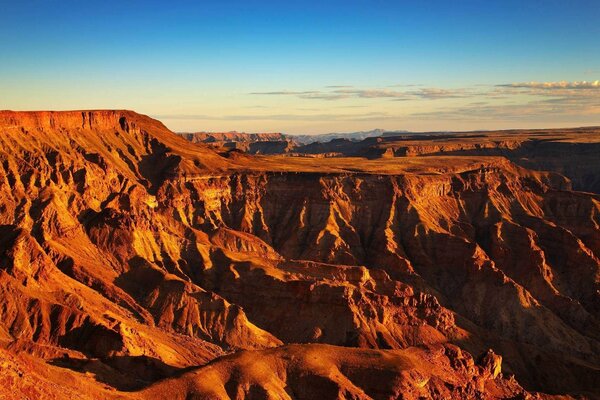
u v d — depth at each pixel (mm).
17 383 131750
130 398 151625
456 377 191875
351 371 178875
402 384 174250
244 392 165125
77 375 158125
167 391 158750
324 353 182625
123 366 183250
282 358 177375
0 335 191875
